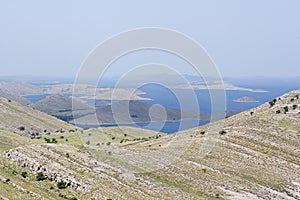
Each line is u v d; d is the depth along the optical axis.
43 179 68.31
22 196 59.25
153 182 60.72
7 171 73.50
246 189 66.00
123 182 59.62
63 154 76.75
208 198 59.78
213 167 71.50
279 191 68.12
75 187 62.41
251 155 81.81
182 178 64.50
